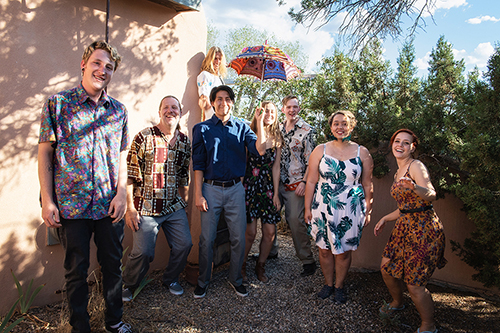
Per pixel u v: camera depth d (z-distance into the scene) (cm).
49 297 295
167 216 314
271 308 311
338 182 314
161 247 385
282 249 482
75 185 218
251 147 327
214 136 313
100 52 218
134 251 300
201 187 316
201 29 405
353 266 399
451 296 341
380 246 391
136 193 304
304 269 387
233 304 314
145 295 322
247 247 360
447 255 365
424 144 349
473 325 288
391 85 440
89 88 223
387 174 385
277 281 368
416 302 264
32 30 275
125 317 279
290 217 380
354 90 449
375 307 315
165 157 308
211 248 320
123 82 337
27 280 282
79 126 218
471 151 278
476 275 329
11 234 272
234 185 321
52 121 211
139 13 343
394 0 408
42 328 256
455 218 361
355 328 283
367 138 386
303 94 820
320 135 468
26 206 279
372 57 445
